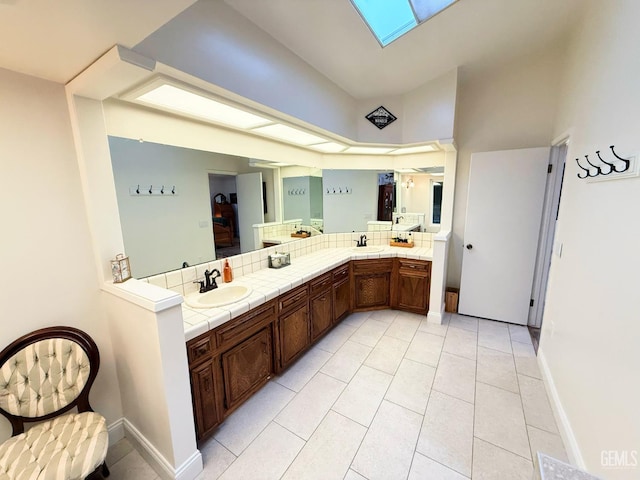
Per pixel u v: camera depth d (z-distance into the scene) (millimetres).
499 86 3002
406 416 1893
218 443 1715
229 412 1817
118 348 1619
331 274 2916
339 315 3139
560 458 1600
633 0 1319
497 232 3133
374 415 1906
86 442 1255
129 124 1688
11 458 1173
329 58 2125
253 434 1773
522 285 3104
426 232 3656
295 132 2416
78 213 1495
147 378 1453
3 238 1285
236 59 1546
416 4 1716
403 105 2904
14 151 1285
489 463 1561
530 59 2814
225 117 1960
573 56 2252
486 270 3240
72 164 1458
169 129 1890
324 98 2342
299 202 3186
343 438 1733
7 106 1254
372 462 1578
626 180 1276
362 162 3652
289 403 2023
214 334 1664
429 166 3502
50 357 1391
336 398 2066
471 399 2041
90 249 1551
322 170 3506
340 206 3688
